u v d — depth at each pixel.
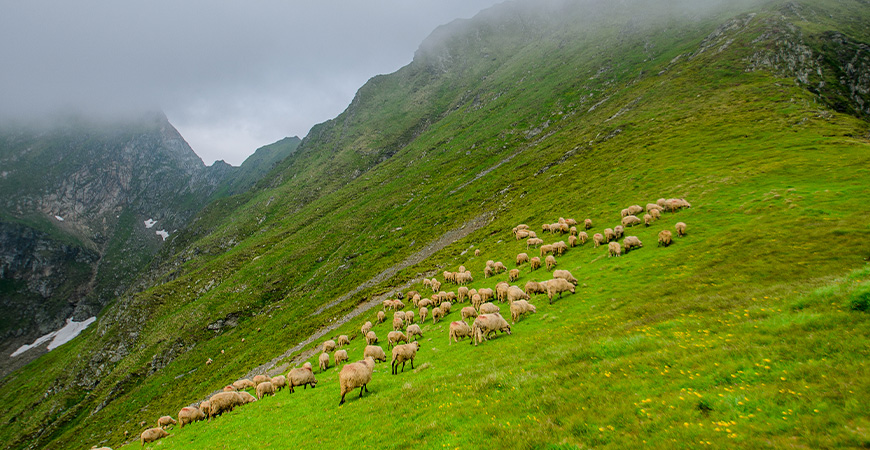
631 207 49.78
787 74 95.25
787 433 7.55
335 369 33.91
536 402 12.06
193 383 80.44
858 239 23.48
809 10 135.50
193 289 135.88
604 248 42.19
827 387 8.64
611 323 21.09
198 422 27.84
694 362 12.05
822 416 7.69
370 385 20.86
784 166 47.69
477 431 11.22
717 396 9.48
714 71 109.25
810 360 10.01
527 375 14.77
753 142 62.22
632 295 26.17
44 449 76.38
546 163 106.81
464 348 24.66
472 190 120.25
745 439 7.66
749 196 41.75
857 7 141.25
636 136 90.06
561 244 46.62
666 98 105.62
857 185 36.34
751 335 13.13
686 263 29.45
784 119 68.19
